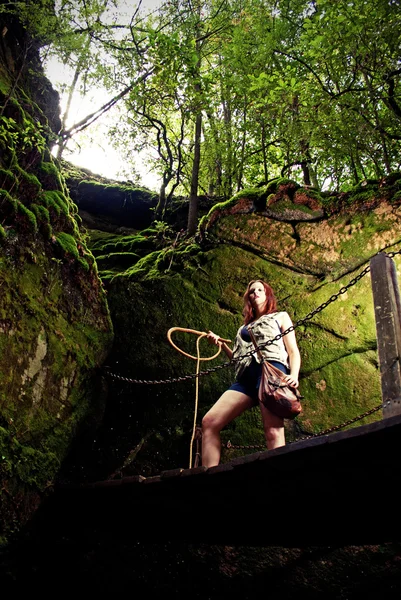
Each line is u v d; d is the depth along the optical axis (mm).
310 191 7312
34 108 6605
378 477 3471
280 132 8375
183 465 6020
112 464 6027
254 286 5133
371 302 6352
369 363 6090
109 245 8555
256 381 4562
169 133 9234
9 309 4941
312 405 6066
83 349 5844
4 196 5230
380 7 6926
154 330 6930
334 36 7238
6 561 4516
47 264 5629
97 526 5109
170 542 5207
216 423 4496
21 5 6426
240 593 4930
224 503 4281
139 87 7441
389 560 4734
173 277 7305
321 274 6832
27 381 4973
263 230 7340
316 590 4809
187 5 8250
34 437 4906
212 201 9094
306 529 4230
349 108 7605
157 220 9203
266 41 8016
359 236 6758
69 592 5012
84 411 5738
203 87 8070
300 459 3521
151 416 6375
